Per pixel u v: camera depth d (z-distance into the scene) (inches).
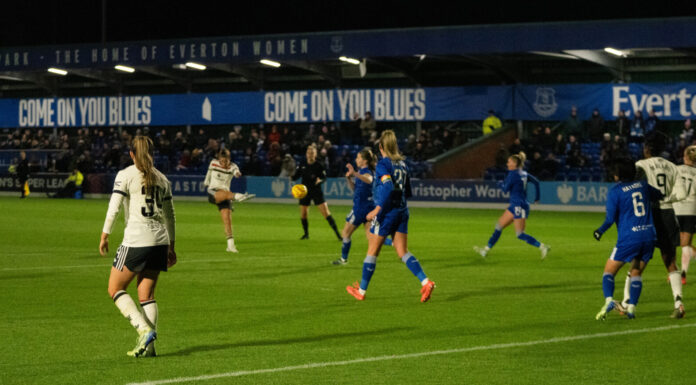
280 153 2123.5
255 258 920.9
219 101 2314.2
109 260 885.2
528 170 1905.8
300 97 2231.8
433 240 1144.8
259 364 435.8
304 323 551.2
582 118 2011.6
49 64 2239.2
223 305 621.3
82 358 446.9
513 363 441.1
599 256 960.9
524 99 2060.8
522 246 1070.4
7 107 2522.1
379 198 617.3
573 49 1792.6
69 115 2458.2
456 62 2217.0
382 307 614.9
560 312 594.9
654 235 551.5
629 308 566.6
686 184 724.0
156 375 411.5
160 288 703.1
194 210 1736.0
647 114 1948.8
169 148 2292.1
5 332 514.6
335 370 423.8
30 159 2367.1
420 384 398.6
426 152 2057.1
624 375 417.1
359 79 2322.8
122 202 455.2
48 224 1349.7
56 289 687.1
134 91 2544.3
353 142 2149.4
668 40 1718.8
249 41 2053.4
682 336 510.6
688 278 781.9
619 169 551.5
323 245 1061.1
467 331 525.0
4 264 850.8
